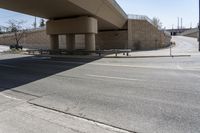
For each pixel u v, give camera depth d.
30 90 8.32
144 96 7.14
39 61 22.22
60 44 57.91
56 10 27.09
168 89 8.19
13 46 53.16
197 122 4.81
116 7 36.00
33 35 63.25
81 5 24.62
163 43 64.62
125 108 5.88
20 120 5.09
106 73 12.96
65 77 11.48
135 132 4.37
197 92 7.64
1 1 22.33
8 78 11.27
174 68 15.23
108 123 4.86
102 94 7.48
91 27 31.08
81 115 5.41
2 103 6.54
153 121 4.91
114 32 53.97
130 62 20.50
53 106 6.19
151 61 21.17
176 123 4.77
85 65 17.89
